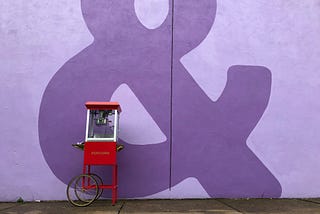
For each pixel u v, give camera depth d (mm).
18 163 6309
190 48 6699
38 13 6664
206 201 6078
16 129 6379
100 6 6727
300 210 5312
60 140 6375
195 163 6438
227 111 6598
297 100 6730
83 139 6375
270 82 6727
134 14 6742
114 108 5734
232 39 6773
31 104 6441
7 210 5340
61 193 6262
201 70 6660
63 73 6527
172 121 6504
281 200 6238
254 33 6816
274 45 6816
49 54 6562
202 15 6797
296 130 6656
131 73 6578
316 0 6918
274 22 6875
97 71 6551
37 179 6289
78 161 6340
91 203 5801
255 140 6566
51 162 6324
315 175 6582
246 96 6656
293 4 6922
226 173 6453
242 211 5219
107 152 5617
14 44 6574
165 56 6656
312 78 6809
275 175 6516
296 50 6844
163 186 6352
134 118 6473
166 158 6418
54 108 6445
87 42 6617
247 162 6504
